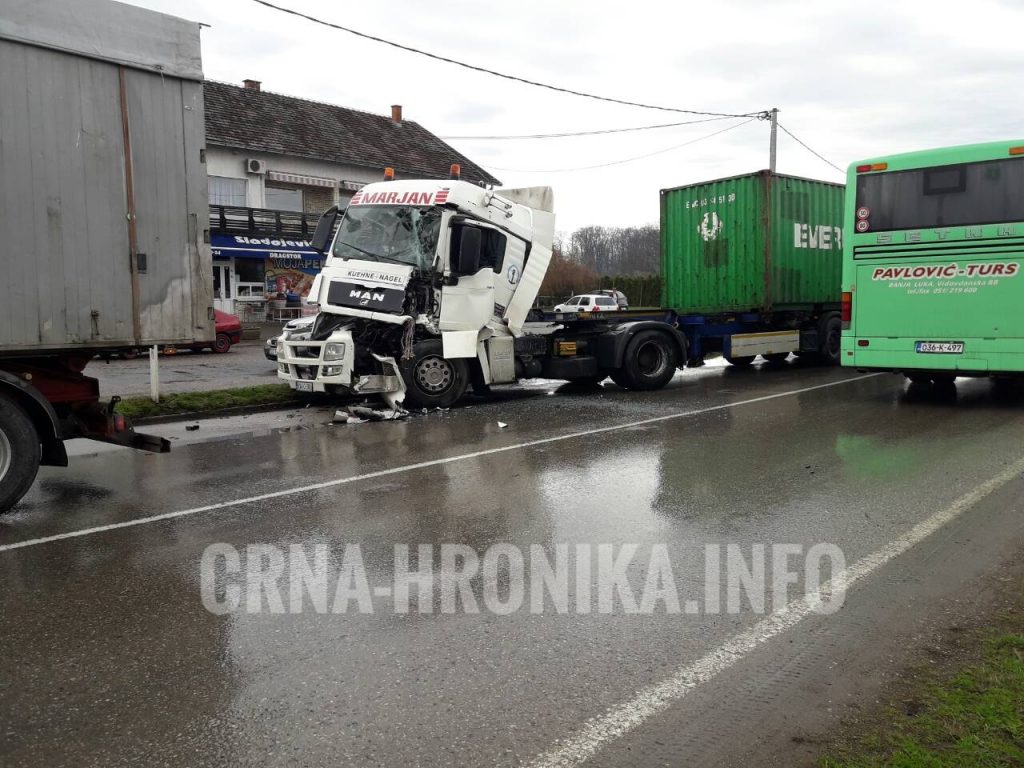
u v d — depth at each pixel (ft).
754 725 10.30
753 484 22.54
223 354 72.79
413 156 125.08
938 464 24.47
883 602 14.16
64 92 21.53
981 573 15.46
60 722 10.62
